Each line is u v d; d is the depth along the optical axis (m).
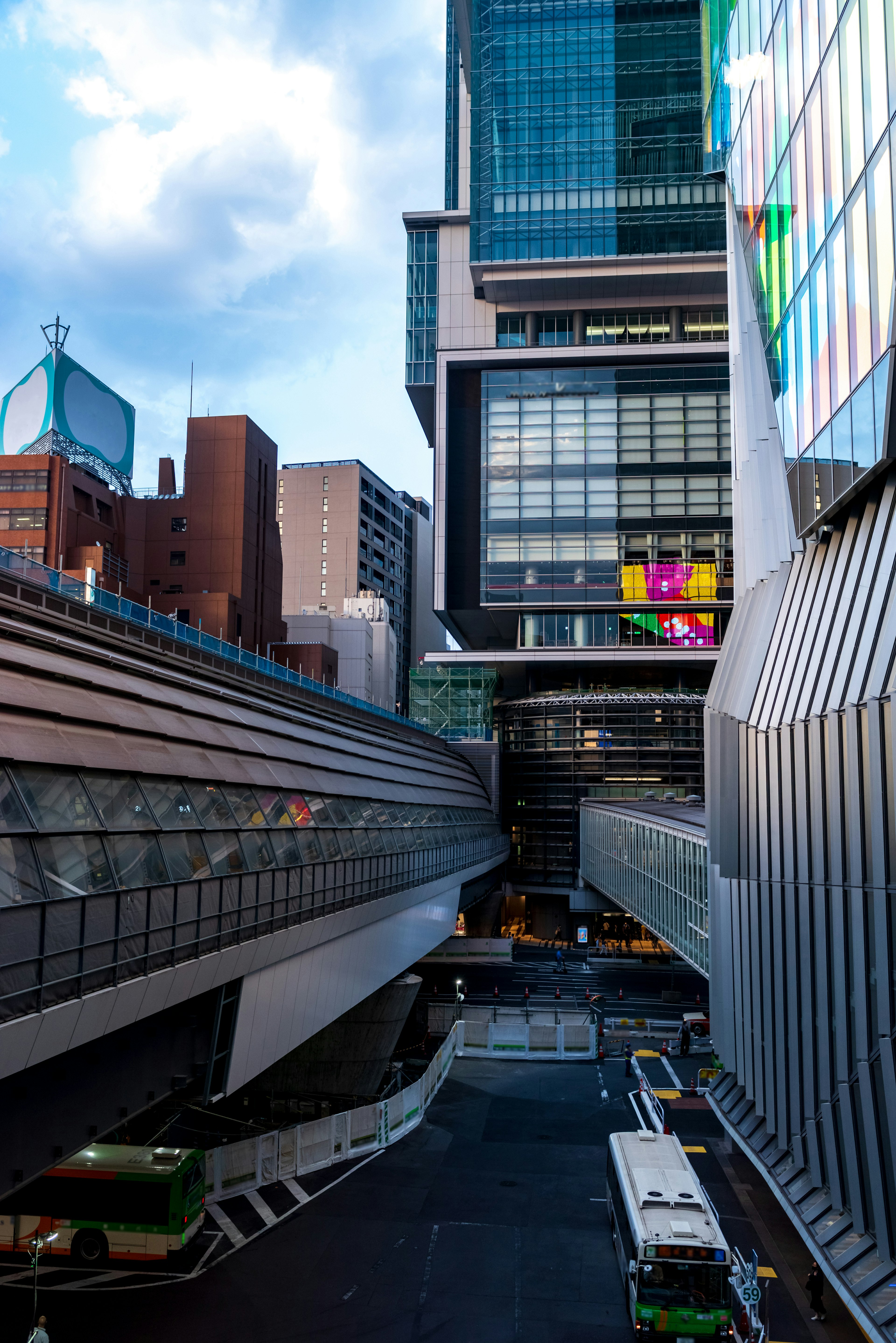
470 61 133.75
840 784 23.80
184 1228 26.67
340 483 173.38
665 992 69.00
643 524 120.88
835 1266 21.16
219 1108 44.00
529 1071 48.50
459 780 92.56
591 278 120.50
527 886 119.25
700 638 121.00
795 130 30.91
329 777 39.34
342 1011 35.16
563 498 122.19
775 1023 29.22
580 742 120.00
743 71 39.00
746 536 41.66
